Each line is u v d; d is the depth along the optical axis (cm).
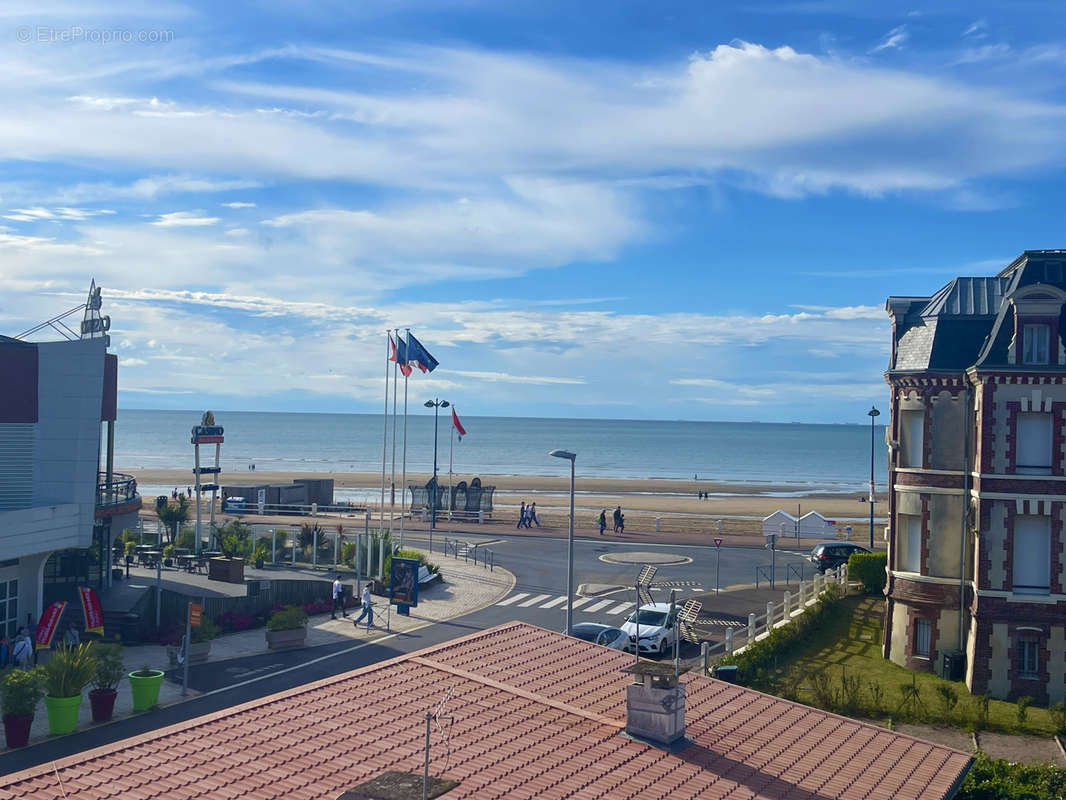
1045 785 2192
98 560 4422
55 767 1445
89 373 4025
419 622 4456
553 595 5162
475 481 8562
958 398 3684
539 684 1989
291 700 1800
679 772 1578
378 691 1875
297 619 3950
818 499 13475
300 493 9075
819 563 5984
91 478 4009
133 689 3034
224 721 1670
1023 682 3441
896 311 3959
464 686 1930
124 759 1490
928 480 3722
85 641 3859
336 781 1444
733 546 7050
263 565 5547
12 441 3978
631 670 1723
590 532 7700
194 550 5556
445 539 7131
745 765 1644
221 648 3906
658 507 11056
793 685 3406
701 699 2006
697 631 4372
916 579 3725
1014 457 3494
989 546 3500
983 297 3812
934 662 3688
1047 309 3472
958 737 3019
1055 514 3450
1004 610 3462
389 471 19250
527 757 1580
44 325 4297
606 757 1609
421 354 6353
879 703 3250
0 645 3488
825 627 4334
